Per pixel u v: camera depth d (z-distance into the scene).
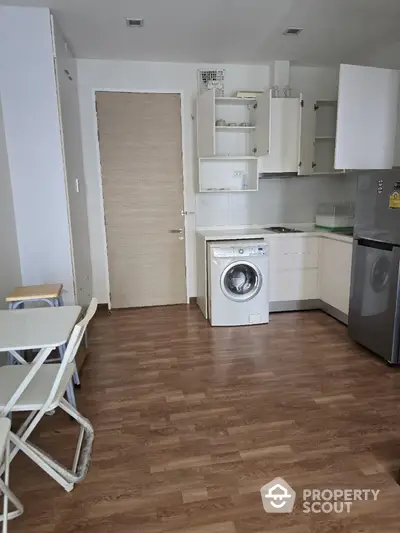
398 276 2.73
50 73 2.86
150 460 1.94
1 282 2.66
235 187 4.41
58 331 1.72
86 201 4.14
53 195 3.02
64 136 3.07
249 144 4.35
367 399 2.48
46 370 1.95
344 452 1.98
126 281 4.43
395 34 3.36
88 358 3.16
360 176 3.09
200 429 2.19
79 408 2.43
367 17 2.99
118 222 4.30
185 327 3.83
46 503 1.68
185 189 4.37
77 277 3.38
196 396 2.55
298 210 4.62
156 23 3.04
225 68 4.18
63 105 3.09
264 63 4.18
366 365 2.96
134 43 3.49
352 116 3.29
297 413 2.33
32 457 1.68
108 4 2.70
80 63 3.92
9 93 2.84
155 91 4.11
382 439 2.08
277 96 4.12
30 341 1.60
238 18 2.97
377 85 3.31
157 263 4.46
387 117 3.40
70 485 1.74
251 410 2.37
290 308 4.26
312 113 4.10
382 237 2.87
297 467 1.88
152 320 4.05
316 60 4.07
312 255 4.12
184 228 4.44
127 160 4.20
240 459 1.94
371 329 3.06
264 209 4.55
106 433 2.16
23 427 1.77
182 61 4.06
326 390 2.59
